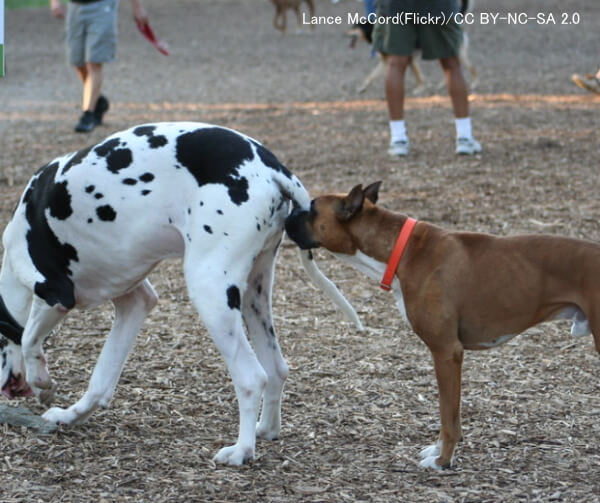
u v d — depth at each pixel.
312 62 27.58
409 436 6.63
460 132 15.11
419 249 6.07
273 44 31.91
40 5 43.34
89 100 17.77
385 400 7.24
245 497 5.69
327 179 14.00
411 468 6.10
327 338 8.58
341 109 19.89
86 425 6.75
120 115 19.73
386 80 15.05
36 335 6.48
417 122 18.06
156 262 6.28
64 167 6.18
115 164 6.05
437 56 14.64
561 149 15.29
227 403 7.21
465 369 7.84
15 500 5.61
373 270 6.30
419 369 7.87
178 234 6.06
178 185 5.99
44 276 6.35
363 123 18.20
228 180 5.92
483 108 19.20
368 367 7.90
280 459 6.25
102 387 6.67
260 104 20.83
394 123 15.21
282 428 6.77
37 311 6.41
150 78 25.17
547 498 5.66
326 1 44.88
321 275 6.60
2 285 6.64
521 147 15.52
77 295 6.49
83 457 6.24
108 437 6.57
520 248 5.95
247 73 25.75
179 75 25.64
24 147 16.50
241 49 30.77
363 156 15.40
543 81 22.19
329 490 5.78
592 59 25.27
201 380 7.62
